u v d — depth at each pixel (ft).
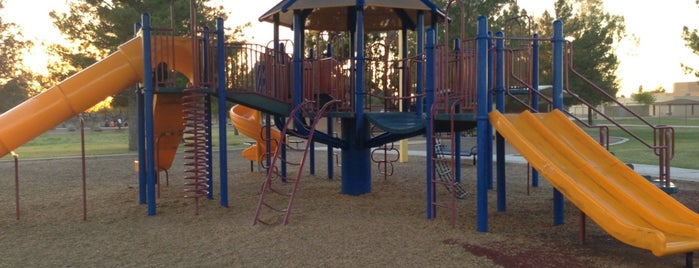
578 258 20.52
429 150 27.86
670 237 19.42
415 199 35.06
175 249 22.56
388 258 20.58
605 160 23.58
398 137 35.76
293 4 35.14
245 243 23.29
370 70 40.06
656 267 19.52
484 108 24.66
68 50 84.43
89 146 101.65
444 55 26.73
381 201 34.40
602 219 19.79
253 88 33.78
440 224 26.73
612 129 124.88
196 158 30.86
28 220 29.35
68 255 21.97
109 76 32.14
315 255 21.17
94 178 48.73
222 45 32.12
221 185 32.55
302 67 35.42
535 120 24.98
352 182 37.37
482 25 24.40
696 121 181.68
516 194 36.58
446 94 26.55
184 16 79.97
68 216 30.30
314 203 33.76
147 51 30.30
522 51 35.91
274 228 26.17
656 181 26.32
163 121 36.52
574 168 22.67
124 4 79.87
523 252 21.31
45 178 48.98
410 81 40.57
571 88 112.06
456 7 90.07
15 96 124.67
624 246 22.38
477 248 21.85
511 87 36.65
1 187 42.98
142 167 34.73
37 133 30.22
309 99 35.94
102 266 20.27
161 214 30.53
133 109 88.43
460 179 45.16
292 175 49.47
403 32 43.14
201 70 32.32
